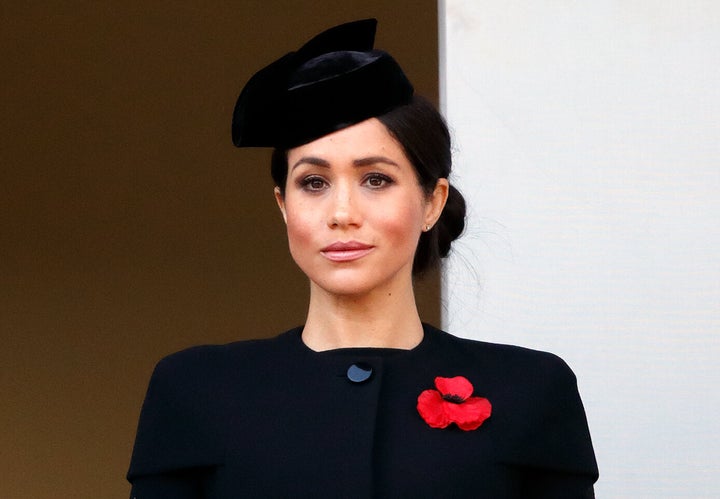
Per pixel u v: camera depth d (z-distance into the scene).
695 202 11.16
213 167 24.14
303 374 8.41
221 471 8.20
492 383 8.52
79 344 24.17
